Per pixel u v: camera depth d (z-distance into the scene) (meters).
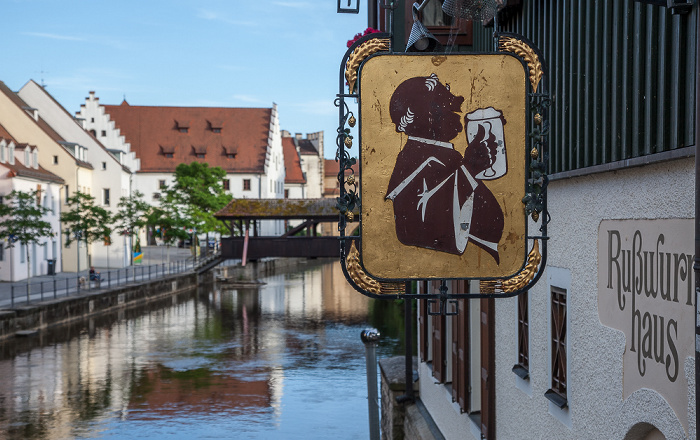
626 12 5.46
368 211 4.81
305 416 23.41
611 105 5.77
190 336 40.34
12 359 33.12
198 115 112.50
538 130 4.84
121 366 31.88
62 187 67.00
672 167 4.68
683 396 4.48
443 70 4.81
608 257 5.67
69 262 67.44
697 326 3.71
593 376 5.94
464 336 10.42
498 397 9.01
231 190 109.56
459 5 5.39
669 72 4.86
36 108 73.62
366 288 4.82
